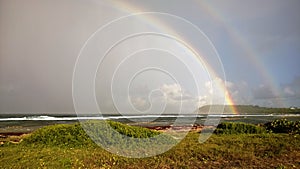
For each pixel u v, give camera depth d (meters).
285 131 18.62
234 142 14.12
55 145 13.71
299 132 17.95
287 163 10.70
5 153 11.57
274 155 11.71
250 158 11.30
